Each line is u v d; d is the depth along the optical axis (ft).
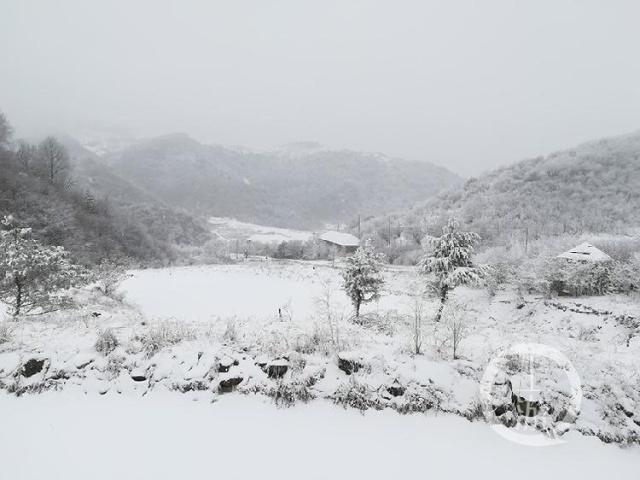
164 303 75.10
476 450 18.19
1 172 145.28
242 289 95.14
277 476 15.53
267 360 23.89
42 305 38.09
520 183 214.48
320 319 32.07
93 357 24.23
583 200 180.45
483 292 91.86
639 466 18.13
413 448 18.06
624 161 204.33
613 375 24.08
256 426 19.31
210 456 16.74
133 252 186.80
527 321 74.02
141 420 19.57
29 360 23.17
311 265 149.59
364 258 54.34
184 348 24.79
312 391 22.35
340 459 16.90
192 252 269.85
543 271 83.87
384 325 38.55
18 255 35.76
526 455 18.12
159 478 15.16
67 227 143.64
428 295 56.08
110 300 60.90
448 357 25.79
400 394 21.89
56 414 19.97
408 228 214.07
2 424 18.85
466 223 188.85
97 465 15.88
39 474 15.21
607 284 78.48
